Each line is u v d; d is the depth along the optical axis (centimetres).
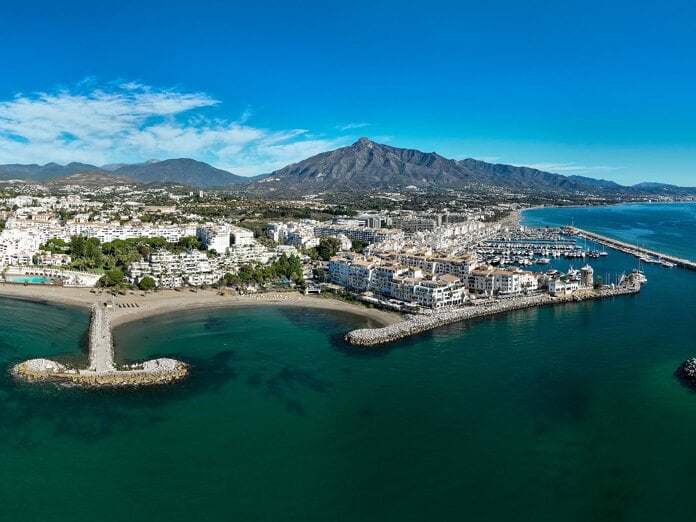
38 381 19162
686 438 15712
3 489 13188
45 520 12188
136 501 12850
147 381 19438
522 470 14175
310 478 13750
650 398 18262
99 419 16612
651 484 13650
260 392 18688
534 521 12312
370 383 19538
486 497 13088
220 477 13750
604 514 12550
